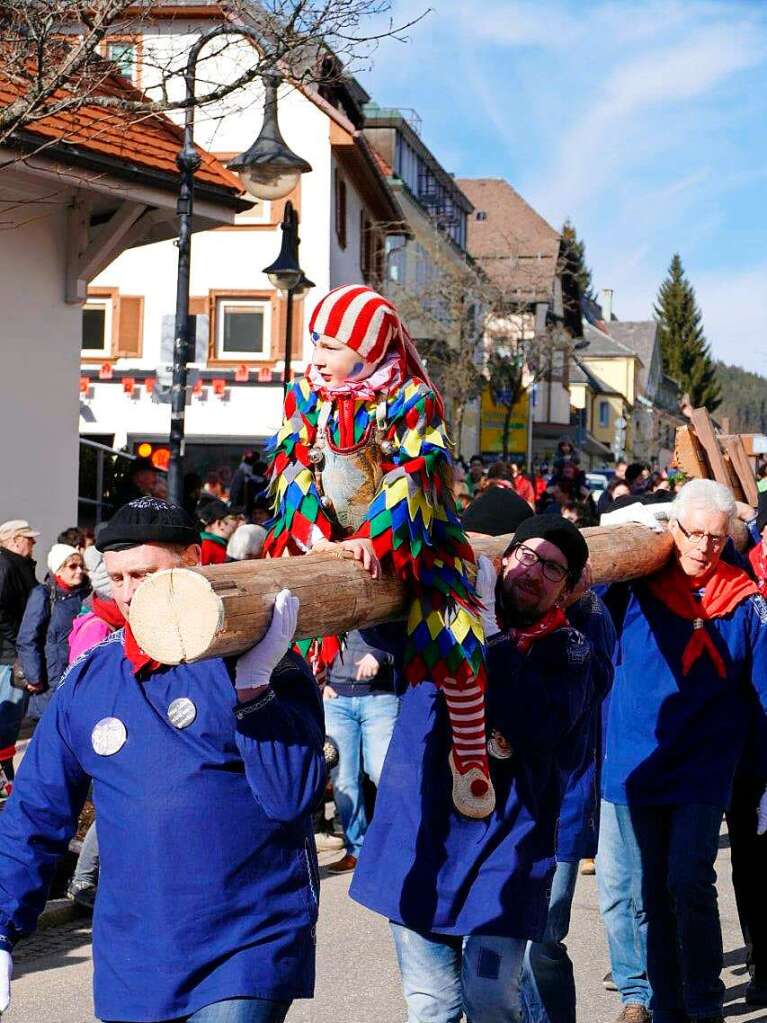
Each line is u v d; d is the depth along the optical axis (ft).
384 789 13.83
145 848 10.71
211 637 9.85
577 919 24.17
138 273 93.30
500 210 213.46
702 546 17.30
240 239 92.89
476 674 12.56
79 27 34.30
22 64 28.91
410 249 134.51
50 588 30.30
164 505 11.23
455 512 12.76
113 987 10.69
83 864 23.72
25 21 28.81
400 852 13.52
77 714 11.15
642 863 17.65
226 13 30.94
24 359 44.65
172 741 10.83
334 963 21.48
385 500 12.00
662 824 17.67
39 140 37.93
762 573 21.31
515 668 13.24
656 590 17.81
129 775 10.85
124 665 11.18
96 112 41.34
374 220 111.24
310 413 12.89
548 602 13.42
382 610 12.20
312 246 92.32
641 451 292.61
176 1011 10.53
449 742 13.53
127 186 42.65
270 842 10.93
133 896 10.72
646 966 17.69
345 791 27.04
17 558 31.53
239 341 93.50
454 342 127.34
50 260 45.39
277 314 92.84
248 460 58.49
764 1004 19.34
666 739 17.40
